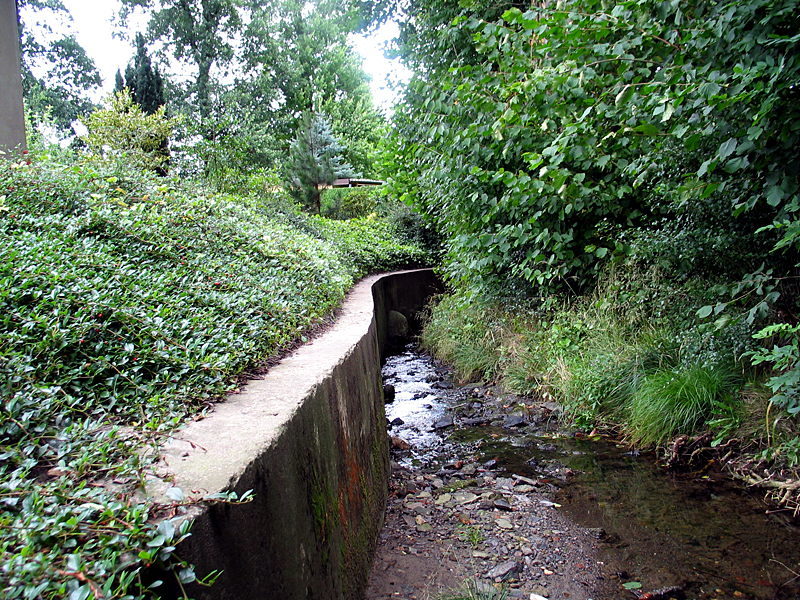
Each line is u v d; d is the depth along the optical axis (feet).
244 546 4.31
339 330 13.07
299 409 6.32
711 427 12.85
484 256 20.49
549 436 15.33
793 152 9.55
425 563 9.12
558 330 18.42
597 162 14.34
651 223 15.76
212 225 15.01
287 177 47.34
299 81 88.99
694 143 10.09
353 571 7.61
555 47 13.93
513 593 8.25
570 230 16.75
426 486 12.44
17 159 14.84
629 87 12.05
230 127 35.73
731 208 12.48
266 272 14.20
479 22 17.04
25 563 3.02
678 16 11.26
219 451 4.92
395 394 20.61
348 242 33.12
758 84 8.61
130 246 11.32
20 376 5.56
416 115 23.25
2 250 7.86
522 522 10.54
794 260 12.37
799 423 11.41
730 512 10.56
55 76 77.25
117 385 6.61
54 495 3.85
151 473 4.42
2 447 4.55
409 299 37.04
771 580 8.45
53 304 7.05
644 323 16.35
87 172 14.80
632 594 8.21
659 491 11.59
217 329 8.80
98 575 3.00
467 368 22.16
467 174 19.63
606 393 15.49
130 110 31.04
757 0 8.99
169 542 3.38
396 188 26.35
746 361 13.39
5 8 15.74
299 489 5.75
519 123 16.01
